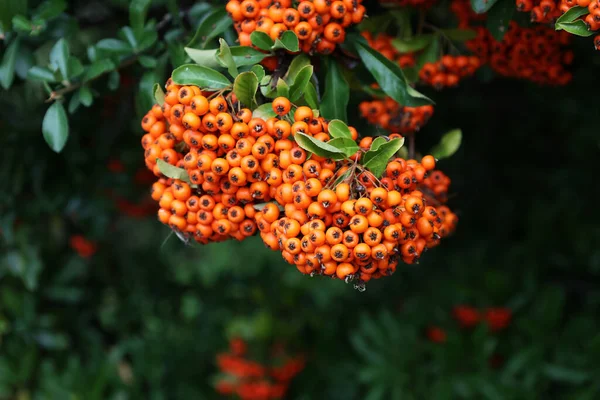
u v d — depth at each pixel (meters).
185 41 0.72
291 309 1.33
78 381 1.03
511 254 1.22
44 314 1.07
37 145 0.93
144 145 0.64
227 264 1.93
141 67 0.74
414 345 1.12
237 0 0.64
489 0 0.66
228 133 0.60
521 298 1.11
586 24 0.62
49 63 0.69
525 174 1.32
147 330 1.27
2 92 0.77
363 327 1.17
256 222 0.62
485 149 1.31
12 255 0.95
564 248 1.19
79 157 0.96
